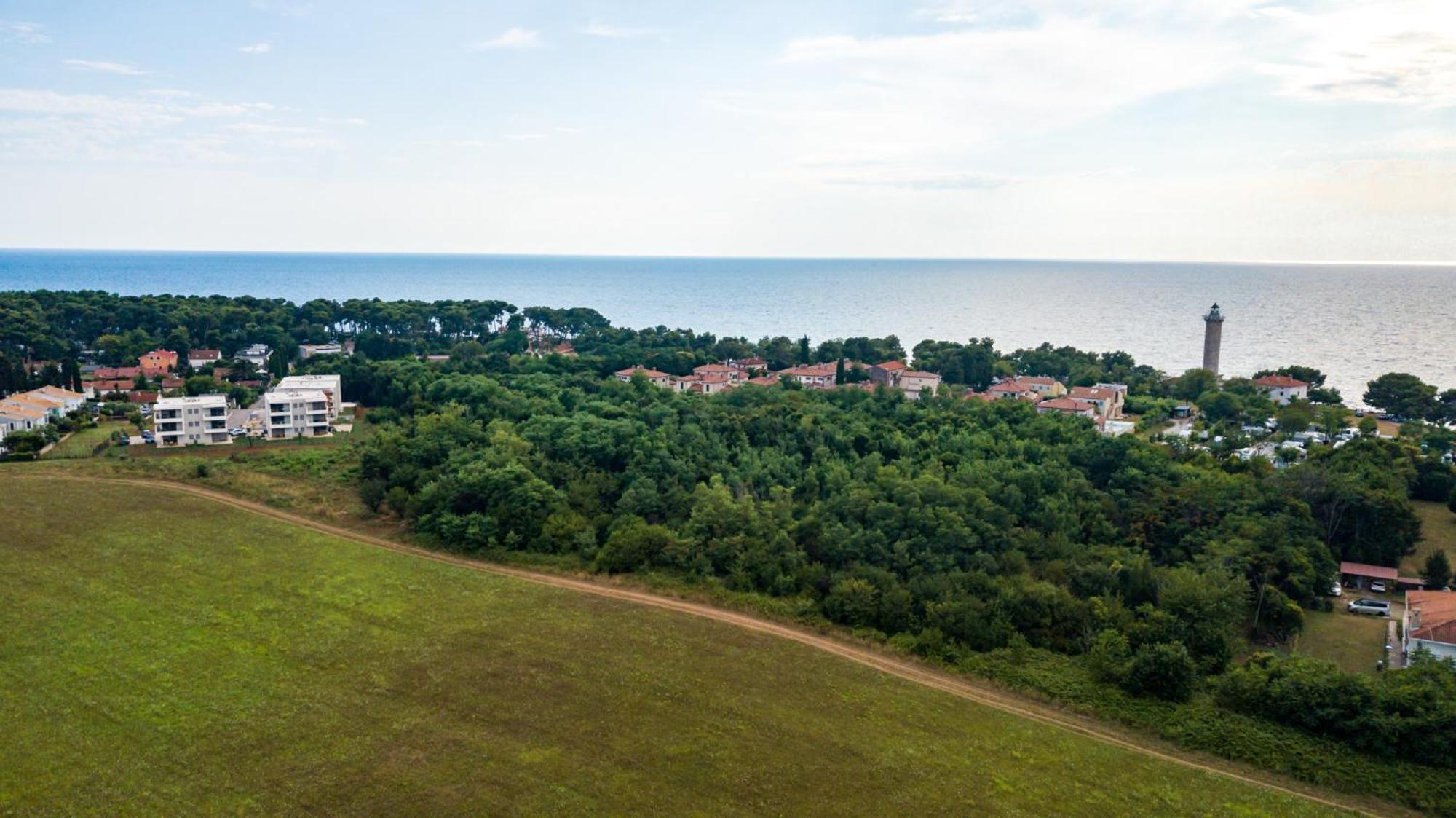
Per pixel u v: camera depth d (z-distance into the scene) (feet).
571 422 366.22
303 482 348.79
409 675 201.77
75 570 251.39
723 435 375.25
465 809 153.48
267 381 554.87
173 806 151.53
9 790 153.99
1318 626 256.32
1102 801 166.40
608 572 274.36
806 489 326.85
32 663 199.31
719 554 275.80
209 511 306.14
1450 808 168.86
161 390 517.96
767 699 198.29
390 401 480.64
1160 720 197.57
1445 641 223.92
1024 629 237.04
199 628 221.25
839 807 159.63
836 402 447.83
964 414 415.03
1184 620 228.02
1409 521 295.28
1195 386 574.97
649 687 200.64
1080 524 299.38
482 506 306.35
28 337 588.50
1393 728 182.09
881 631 239.50
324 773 162.71
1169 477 331.57
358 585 254.27
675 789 162.40
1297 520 288.71
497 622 233.55
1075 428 392.88
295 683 196.44
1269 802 169.37
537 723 183.21
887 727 189.26
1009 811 161.38
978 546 276.82
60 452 380.37
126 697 187.11
